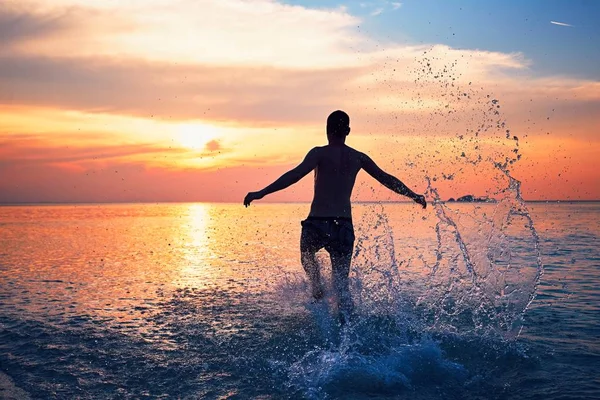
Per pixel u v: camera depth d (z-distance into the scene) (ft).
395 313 13.39
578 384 8.55
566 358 9.99
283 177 13.26
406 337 11.35
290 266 24.88
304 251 13.44
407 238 38.86
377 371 9.19
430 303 14.89
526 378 8.92
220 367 9.73
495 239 24.11
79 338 11.89
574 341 11.16
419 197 14.56
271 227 69.10
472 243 23.17
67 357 10.48
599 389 8.31
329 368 9.42
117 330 12.59
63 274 23.16
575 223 64.54
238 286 18.89
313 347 10.84
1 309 15.31
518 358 10.00
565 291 17.08
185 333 12.18
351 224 13.41
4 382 9.11
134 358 10.36
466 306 14.57
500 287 17.56
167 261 28.19
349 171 13.57
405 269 22.21
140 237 51.24
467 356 10.23
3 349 11.08
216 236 51.85
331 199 13.38
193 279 20.95
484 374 9.21
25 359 10.38
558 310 14.24
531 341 11.15
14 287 19.48
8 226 76.64
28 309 15.29
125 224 85.66
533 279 19.35
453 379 8.97
